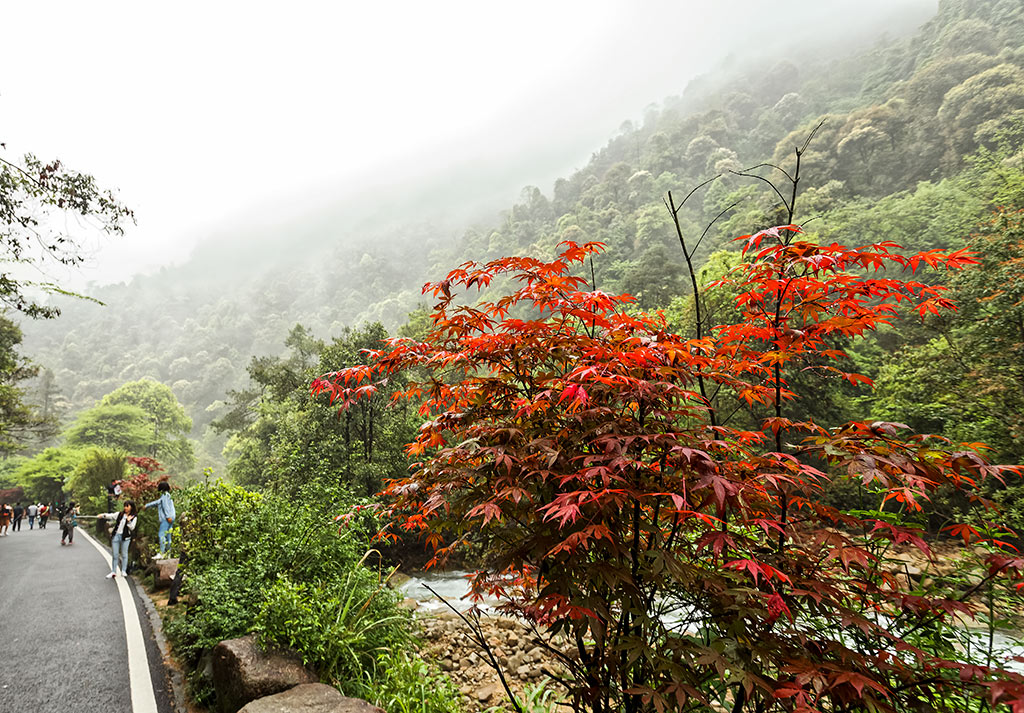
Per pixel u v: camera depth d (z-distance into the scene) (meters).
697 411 1.90
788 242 1.86
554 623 1.78
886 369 17.39
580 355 2.06
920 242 37.25
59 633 4.93
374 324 16.95
